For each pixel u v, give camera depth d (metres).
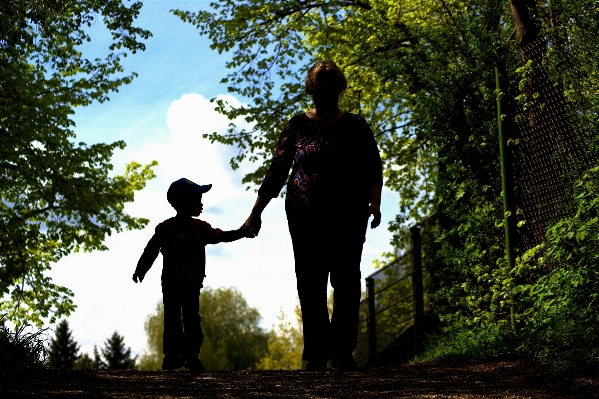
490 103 7.20
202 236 6.39
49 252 17.20
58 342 61.72
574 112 5.90
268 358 38.62
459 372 4.96
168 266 6.27
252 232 4.48
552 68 6.13
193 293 6.27
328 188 4.25
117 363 64.25
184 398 3.48
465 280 7.67
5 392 3.41
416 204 16.50
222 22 14.98
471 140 7.34
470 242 7.30
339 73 4.36
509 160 6.85
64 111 15.87
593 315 5.15
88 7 13.52
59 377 4.18
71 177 16.12
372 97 15.59
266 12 15.03
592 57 5.76
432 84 7.52
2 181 15.46
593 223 5.27
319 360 4.49
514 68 7.10
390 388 3.96
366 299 11.16
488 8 7.68
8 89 14.55
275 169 4.45
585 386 3.90
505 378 4.42
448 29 7.49
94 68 15.80
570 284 5.31
